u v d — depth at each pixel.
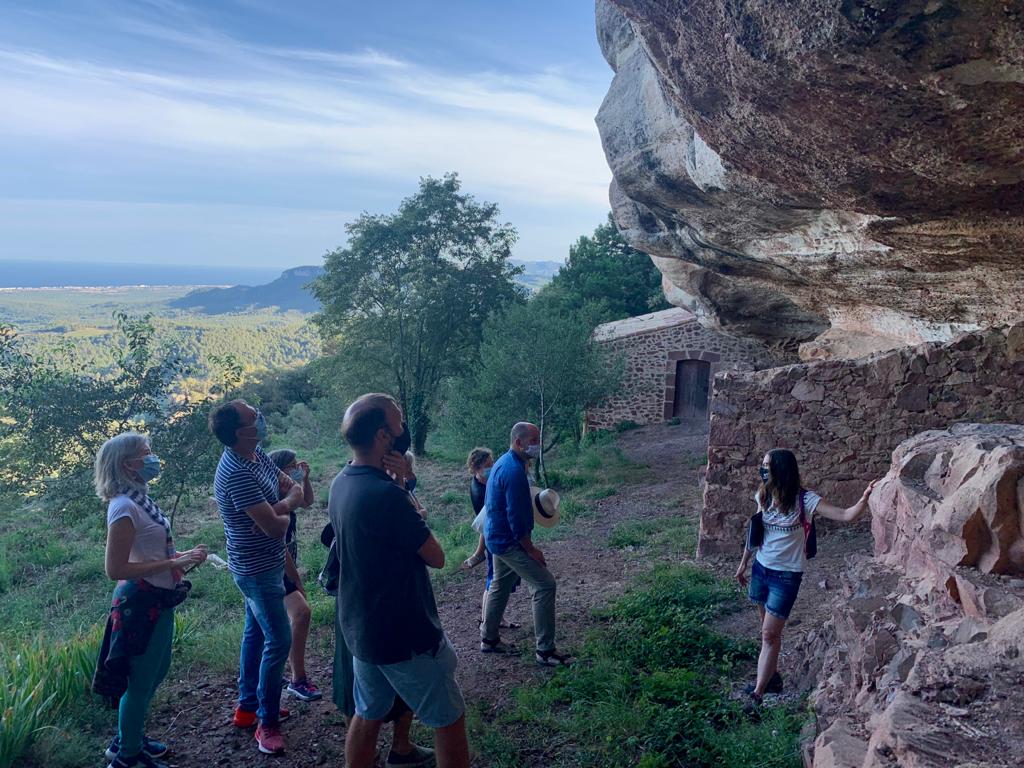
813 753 3.03
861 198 4.31
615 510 11.34
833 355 10.16
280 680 4.10
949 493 3.65
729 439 7.77
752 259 8.14
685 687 4.43
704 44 3.74
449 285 21.77
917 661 2.74
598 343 16.05
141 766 3.75
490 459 6.47
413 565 3.10
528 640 5.73
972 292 6.49
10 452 10.43
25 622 7.21
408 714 3.78
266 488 4.09
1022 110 3.14
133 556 3.53
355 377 22.34
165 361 10.90
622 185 7.81
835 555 7.14
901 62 3.05
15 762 3.77
